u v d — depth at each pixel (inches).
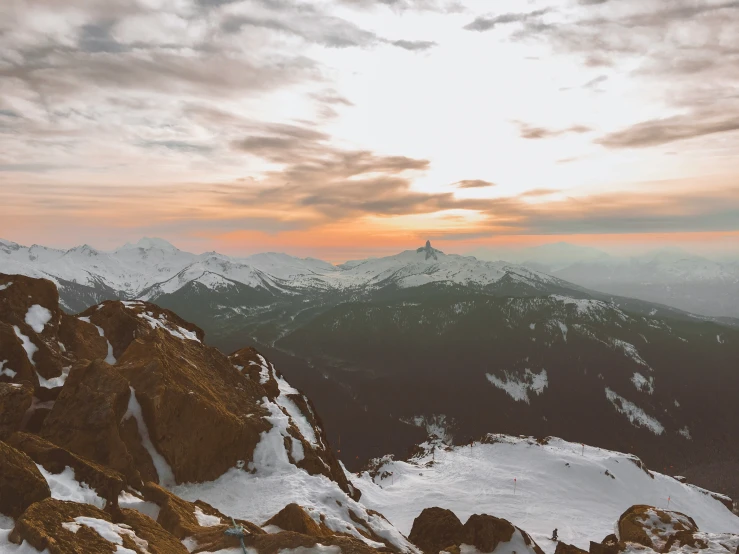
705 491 4758.9
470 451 4776.1
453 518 1469.0
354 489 2033.7
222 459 1434.5
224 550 723.4
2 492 683.4
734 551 1315.2
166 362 1540.4
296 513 940.0
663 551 1434.5
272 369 2544.3
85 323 1775.3
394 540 1196.5
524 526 2886.3
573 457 4409.5
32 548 555.8
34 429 1127.0
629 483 4111.7
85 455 1056.8
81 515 640.4
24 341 1353.3
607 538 1667.1
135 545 616.1
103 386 1234.0
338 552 719.7
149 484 933.8
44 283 1596.9
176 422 1352.1
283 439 1601.9
